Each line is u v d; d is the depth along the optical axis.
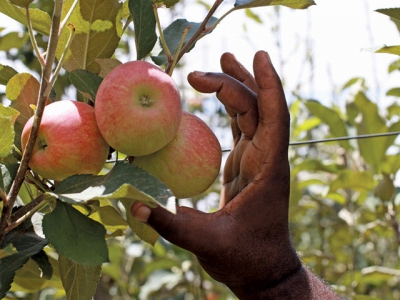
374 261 3.72
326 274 3.38
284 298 1.31
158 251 3.06
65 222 1.01
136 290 2.83
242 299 1.34
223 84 1.28
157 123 1.05
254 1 1.34
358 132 2.54
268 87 1.22
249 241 1.20
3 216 1.02
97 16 1.23
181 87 3.11
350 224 2.84
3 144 1.03
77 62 1.30
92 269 1.21
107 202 1.41
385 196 2.48
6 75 1.33
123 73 1.06
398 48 1.35
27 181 1.18
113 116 1.04
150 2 1.30
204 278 3.08
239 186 1.32
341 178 2.52
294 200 2.92
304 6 1.39
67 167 1.07
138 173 0.97
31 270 1.62
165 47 1.25
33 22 1.29
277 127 1.22
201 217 1.16
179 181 1.19
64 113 1.08
